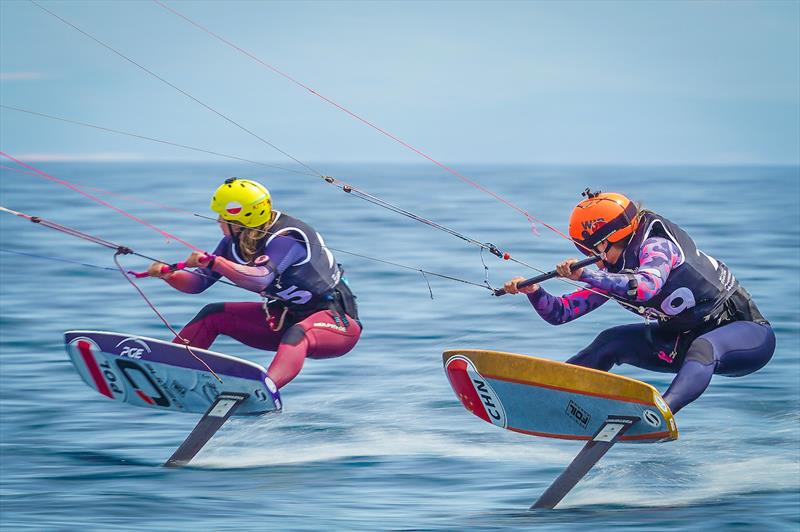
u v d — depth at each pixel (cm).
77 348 3403
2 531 2412
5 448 3212
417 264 7600
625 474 2989
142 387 3384
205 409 3369
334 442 3316
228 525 2478
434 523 2520
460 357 3244
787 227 10350
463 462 3102
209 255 3231
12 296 6125
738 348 3159
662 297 3144
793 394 3850
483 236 9625
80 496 2722
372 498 2747
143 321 5366
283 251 3381
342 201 15575
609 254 3183
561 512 2630
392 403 3800
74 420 3550
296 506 2659
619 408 3014
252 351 4672
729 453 3175
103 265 7644
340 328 3478
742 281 6506
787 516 2542
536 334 5050
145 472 2981
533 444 3297
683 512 2606
